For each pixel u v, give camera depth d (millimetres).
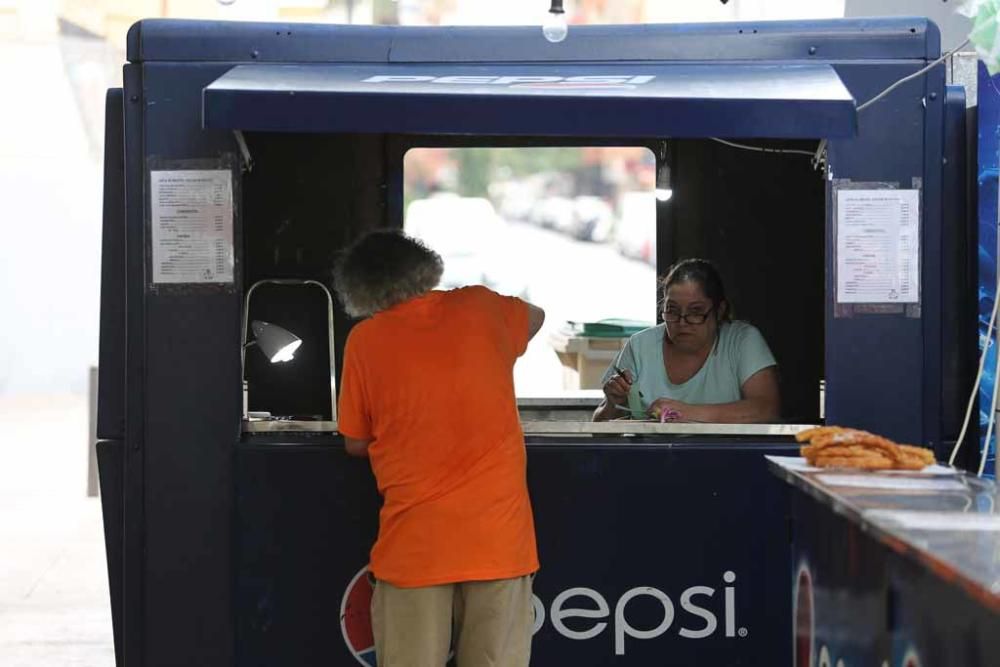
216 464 8828
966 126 9219
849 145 8875
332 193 10773
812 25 8984
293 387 10773
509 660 7719
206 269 8797
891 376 8898
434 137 10820
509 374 7906
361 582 8766
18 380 30391
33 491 19938
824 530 7195
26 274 29938
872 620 6383
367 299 7945
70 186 29297
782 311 11273
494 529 7598
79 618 13344
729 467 8742
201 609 8867
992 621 5039
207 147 8797
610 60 9047
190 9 21781
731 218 11242
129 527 8867
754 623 8781
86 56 25969
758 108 7598
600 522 8758
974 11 7938
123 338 9070
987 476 9086
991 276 9086
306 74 8516
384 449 7742
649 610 8797
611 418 10336
